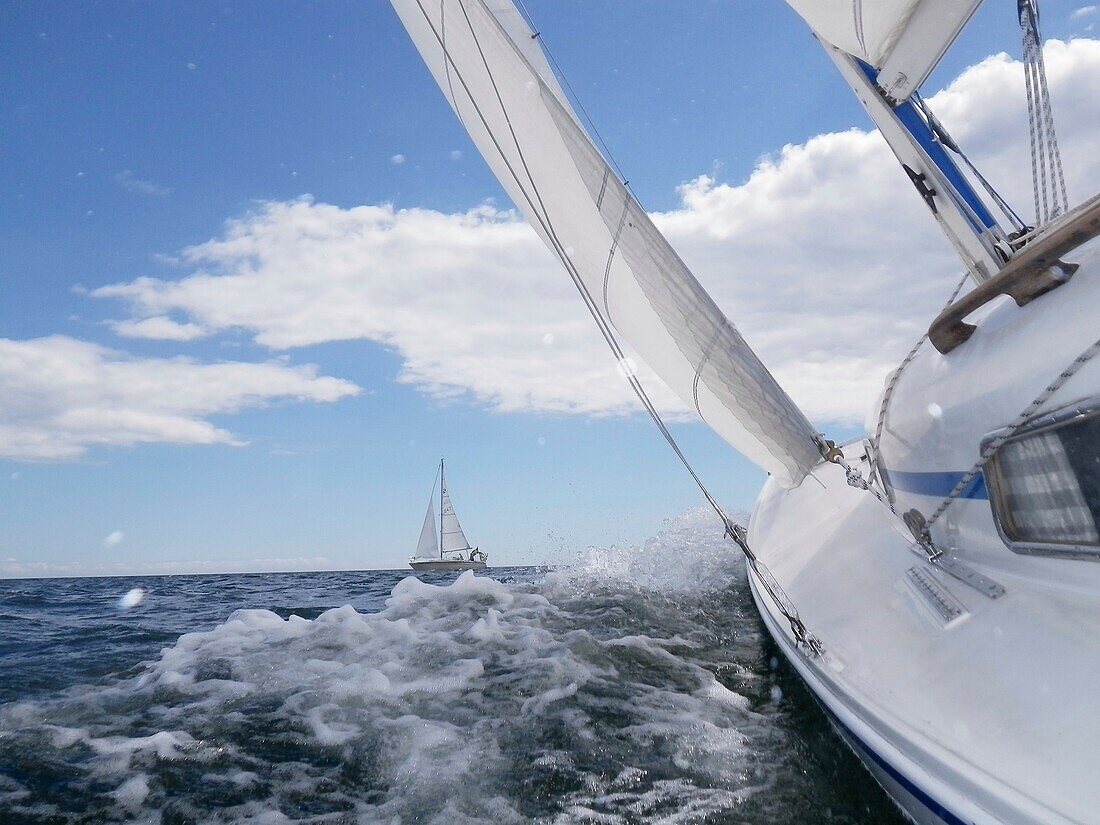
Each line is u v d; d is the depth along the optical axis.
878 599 3.20
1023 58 3.03
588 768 3.07
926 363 3.31
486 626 5.39
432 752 3.29
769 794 2.77
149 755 3.31
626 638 5.03
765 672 4.30
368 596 11.23
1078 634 2.02
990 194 3.37
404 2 3.87
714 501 3.78
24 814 2.77
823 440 4.03
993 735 1.90
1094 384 1.97
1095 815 1.49
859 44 3.08
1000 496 2.49
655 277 3.76
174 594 12.44
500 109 3.74
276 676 4.42
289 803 2.86
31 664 5.04
